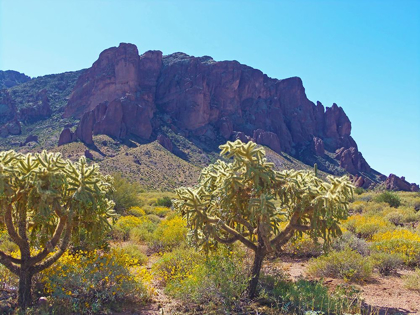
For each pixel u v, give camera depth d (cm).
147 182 7238
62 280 607
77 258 696
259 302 624
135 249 1033
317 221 630
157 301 655
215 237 645
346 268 827
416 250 971
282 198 623
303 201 625
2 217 564
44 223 563
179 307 622
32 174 537
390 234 1206
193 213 648
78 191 558
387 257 898
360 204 2614
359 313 578
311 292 655
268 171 622
